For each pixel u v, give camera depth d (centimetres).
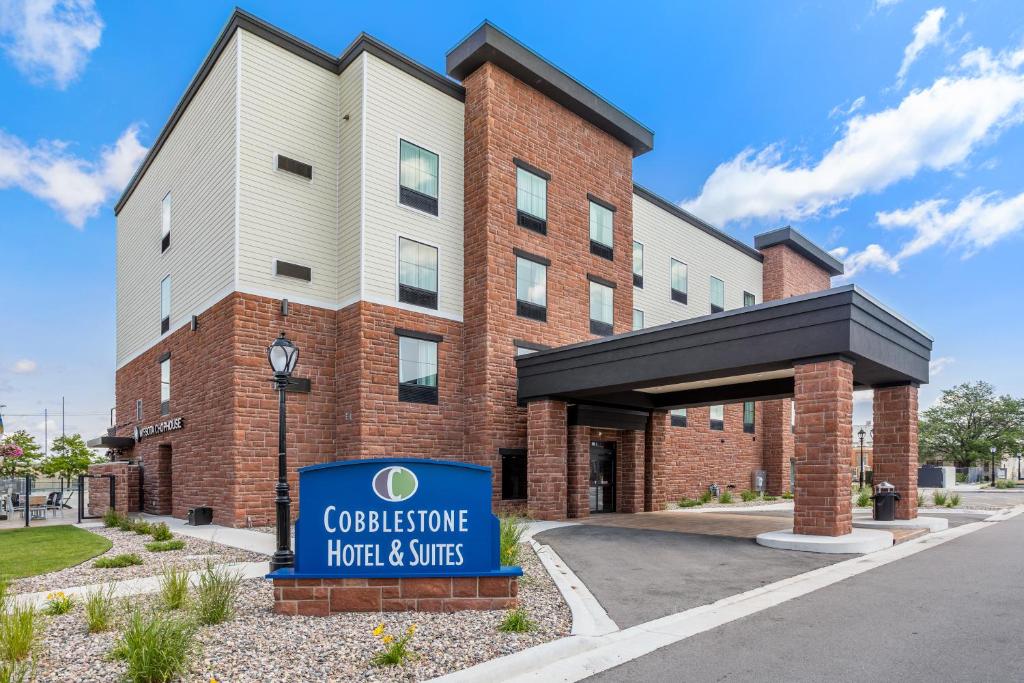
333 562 707
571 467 1895
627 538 1394
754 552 1198
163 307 2231
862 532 1323
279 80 1823
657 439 2170
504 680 524
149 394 2327
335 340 1864
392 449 1798
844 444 1273
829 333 1267
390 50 1912
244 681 492
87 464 3597
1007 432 5544
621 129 2428
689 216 3122
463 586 722
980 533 1505
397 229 1884
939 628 675
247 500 1631
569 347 1769
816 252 3794
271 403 1712
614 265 2403
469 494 733
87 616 662
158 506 2117
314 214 1858
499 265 1986
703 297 3172
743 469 3269
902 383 1658
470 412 1955
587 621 684
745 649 608
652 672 546
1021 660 570
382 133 1878
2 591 639
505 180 2034
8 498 2156
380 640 598
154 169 2422
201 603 686
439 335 1938
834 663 567
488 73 2023
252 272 1714
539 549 1194
